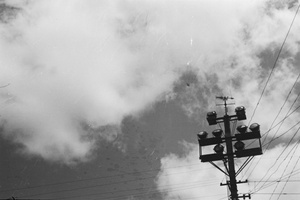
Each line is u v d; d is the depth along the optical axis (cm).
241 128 2289
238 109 2392
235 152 2261
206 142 2359
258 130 2256
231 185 2202
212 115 2430
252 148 2238
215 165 2283
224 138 2344
